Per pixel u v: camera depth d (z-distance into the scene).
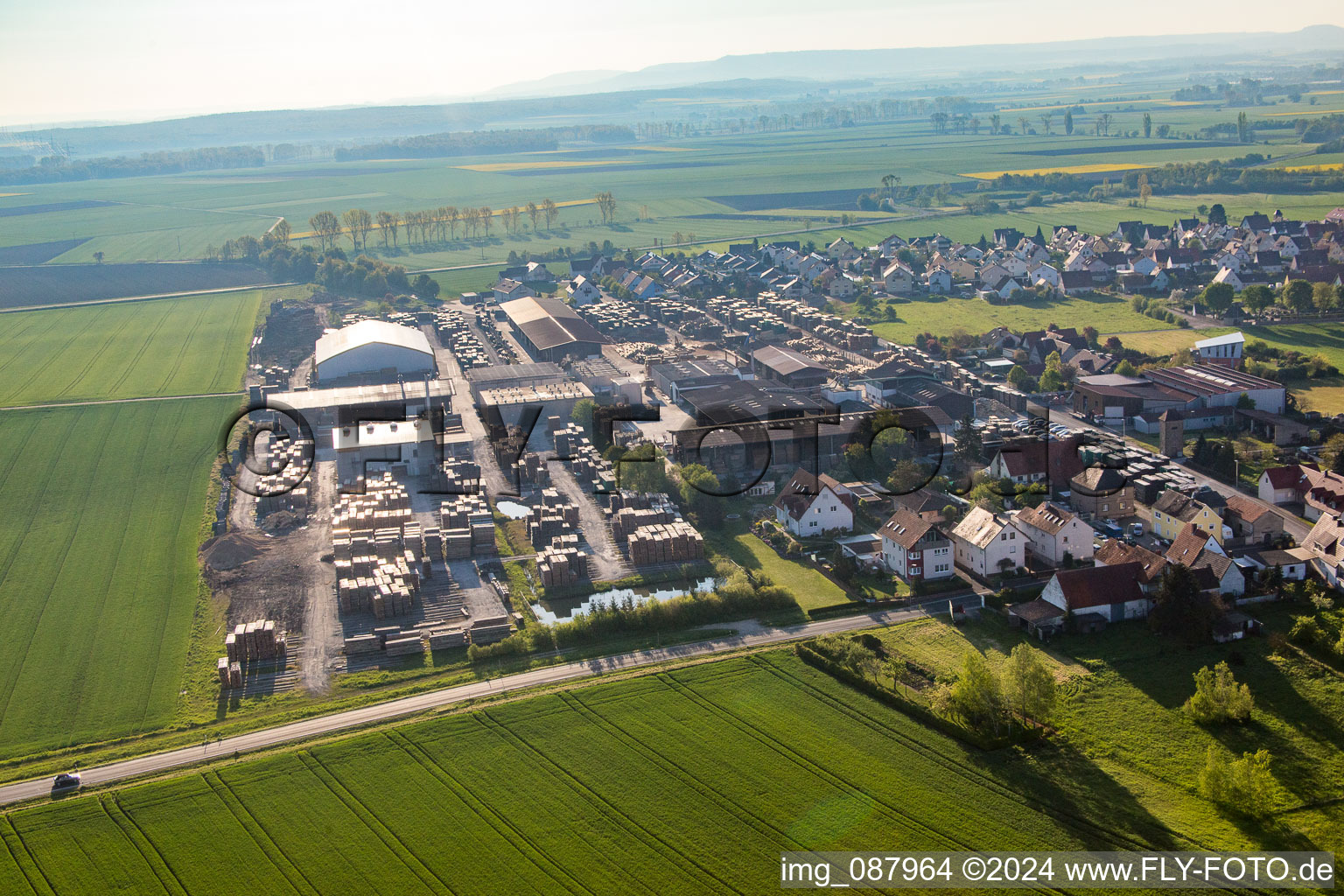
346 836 75.88
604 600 113.69
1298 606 103.88
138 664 103.31
